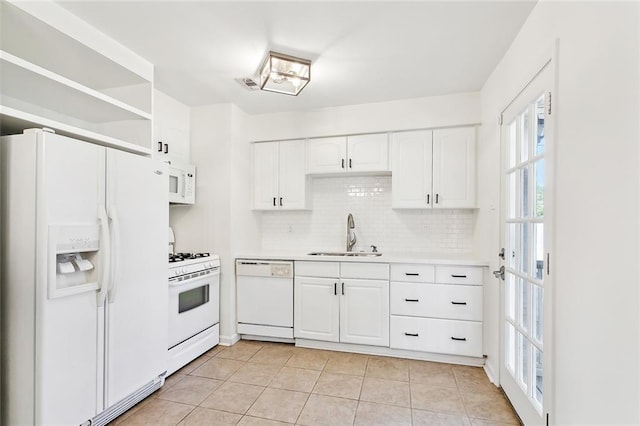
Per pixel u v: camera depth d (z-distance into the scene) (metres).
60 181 1.57
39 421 1.48
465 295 2.66
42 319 1.49
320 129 3.28
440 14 1.77
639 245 0.90
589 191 1.15
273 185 3.46
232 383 2.36
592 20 1.13
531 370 1.70
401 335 2.79
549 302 1.44
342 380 2.40
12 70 1.57
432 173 3.01
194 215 3.23
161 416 1.95
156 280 2.17
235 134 3.21
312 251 3.53
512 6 1.69
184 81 2.64
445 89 2.80
